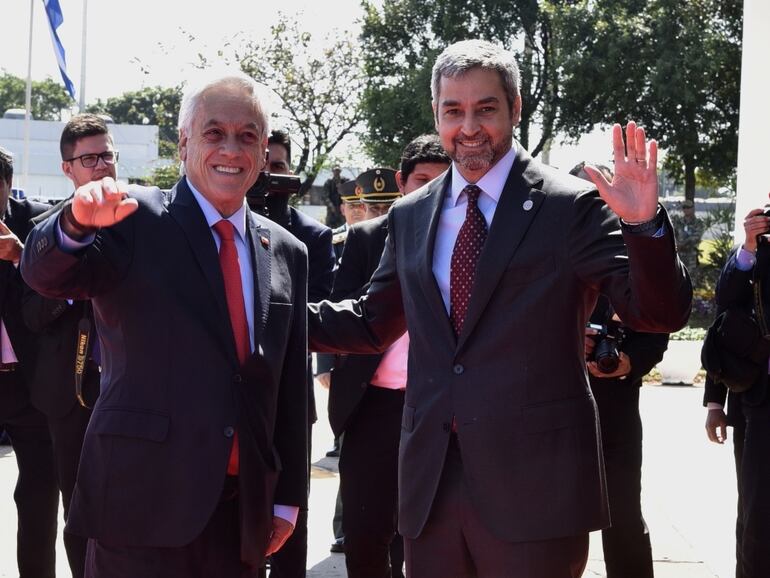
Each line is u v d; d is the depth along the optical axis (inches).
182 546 115.5
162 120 1381.6
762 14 300.0
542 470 121.6
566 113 1084.5
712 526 253.4
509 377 122.4
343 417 177.6
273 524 128.5
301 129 1058.7
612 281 117.4
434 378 127.2
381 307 142.9
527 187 125.6
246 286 124.7
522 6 1094.4
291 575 177.5
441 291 128.6
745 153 307.6
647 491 289.0
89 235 109.1
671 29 1018.1
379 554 180.7
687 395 474.3
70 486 175.6
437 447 126.0
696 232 936.3
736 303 178.9
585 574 215.3
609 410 175.9
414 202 136.7
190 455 116.0
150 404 116.3
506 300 123.3
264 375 122.3
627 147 110.8
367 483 178.1
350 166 1097.4
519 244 123.0
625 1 1042.7
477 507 122.6
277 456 126.2
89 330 167.0
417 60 1131.9
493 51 128.2
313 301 193.5
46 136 1674.5
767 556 168.2
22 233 191.5
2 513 254.1
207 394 117.3
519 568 121.5
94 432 117.7
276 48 1037.8
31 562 190.1
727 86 1045.2
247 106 122.3
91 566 120.4
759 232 177.2
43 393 173.6
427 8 1125.1
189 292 118.3
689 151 1039.0
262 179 192.1
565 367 123.4
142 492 115.2
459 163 128.1
